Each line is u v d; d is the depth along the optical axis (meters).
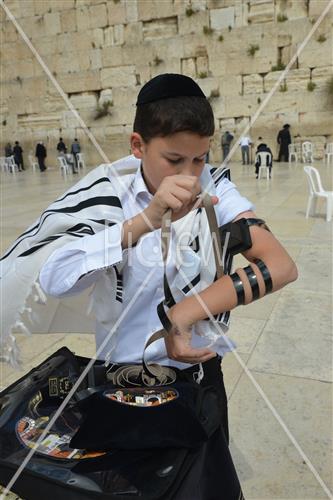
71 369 1.26
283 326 3.40
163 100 0.92
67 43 22.28
